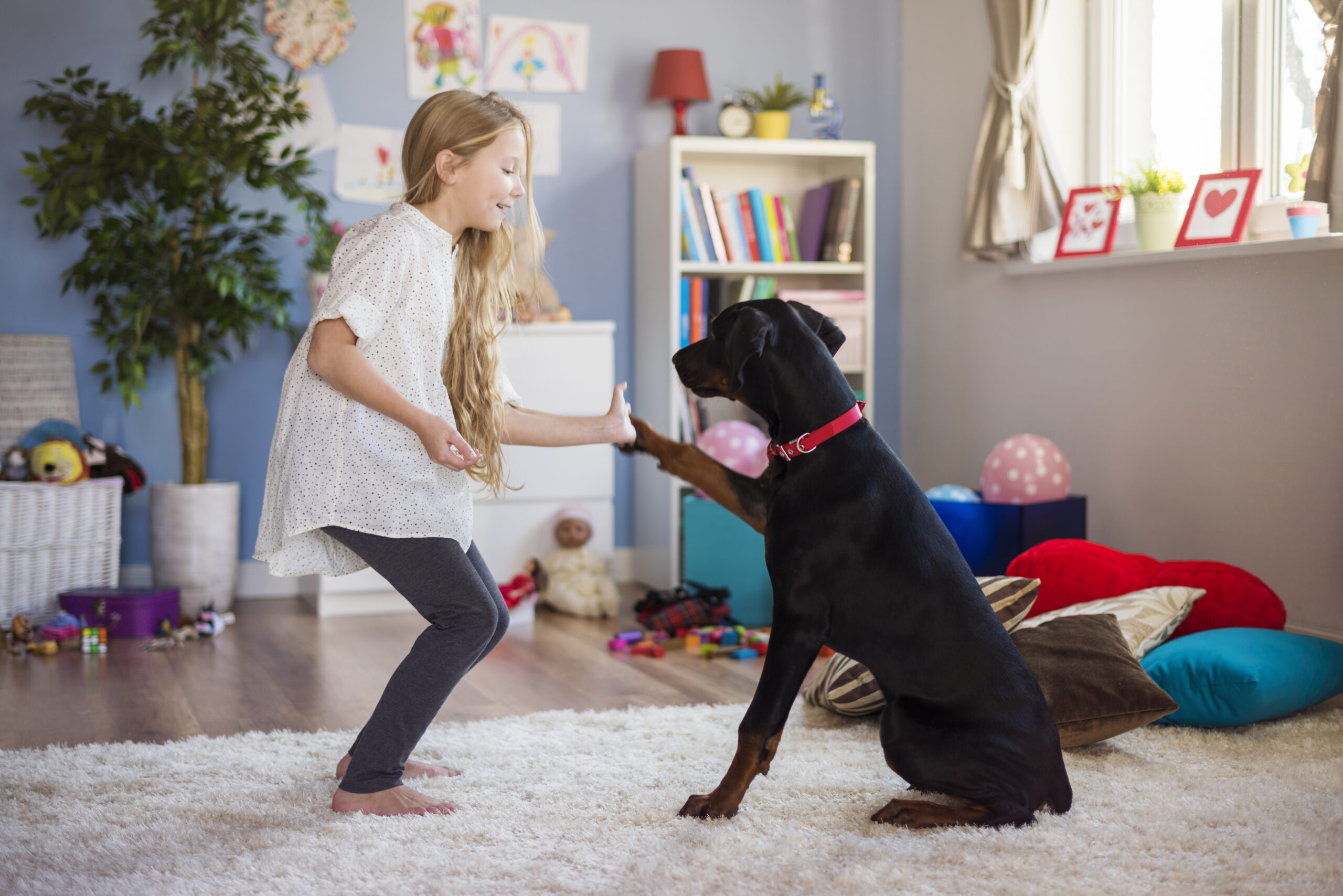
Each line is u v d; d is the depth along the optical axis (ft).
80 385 12.33
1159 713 6.61
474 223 5.72
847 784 6.11
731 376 5.65
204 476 12.01
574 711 7.82
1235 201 9.80
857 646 5.57
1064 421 11.78
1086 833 5.31
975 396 13.25
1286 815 5.56
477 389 5.93
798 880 4.77
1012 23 11.46
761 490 5.99
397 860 5.02
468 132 5.59
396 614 11.86
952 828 5.34
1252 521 9.61
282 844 5.26
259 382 12.90
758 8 14.24
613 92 13.87
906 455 14.74
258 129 11.98
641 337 13.83
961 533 10.24
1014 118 11.50
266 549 5.68
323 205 11.96
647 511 13.70
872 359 13.19
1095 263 10.89
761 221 13.19
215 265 11.23
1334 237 8.55
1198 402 10.09
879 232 14.70
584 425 6.12
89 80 11.32
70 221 11.59
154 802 5.84
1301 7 9.68
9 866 4.97
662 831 5.39
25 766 6.48
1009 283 12.59
